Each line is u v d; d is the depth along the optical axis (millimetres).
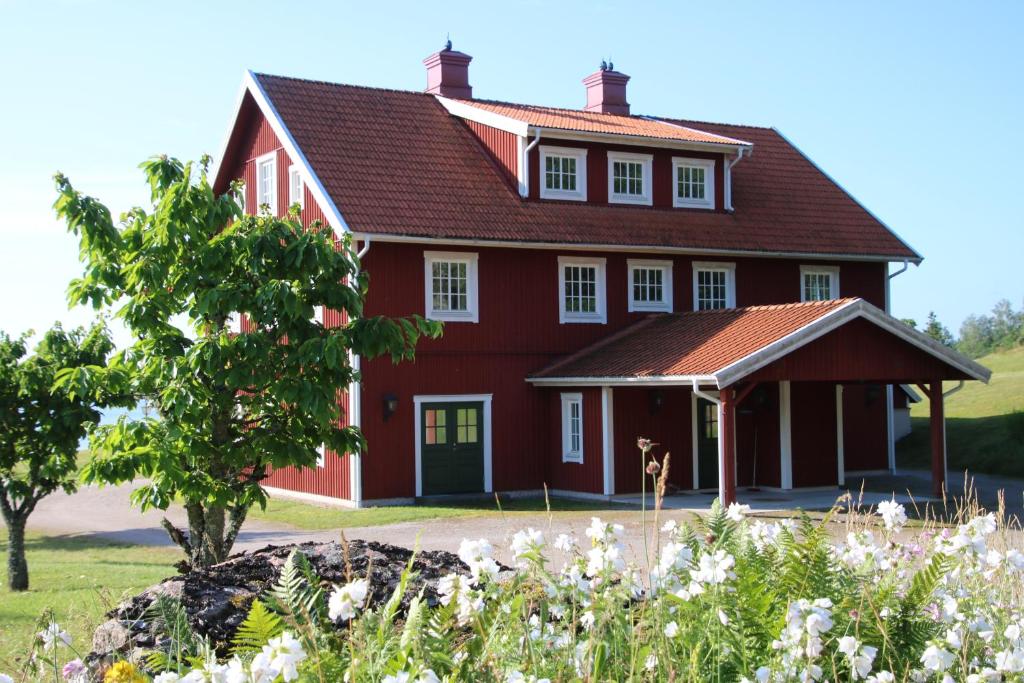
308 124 24891
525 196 25156
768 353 19906
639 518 18719
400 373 23094
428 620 4254
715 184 27984
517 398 24438
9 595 13000
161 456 10828
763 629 4508
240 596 6211
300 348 11539
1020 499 22109
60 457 14258
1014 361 46750
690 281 26812
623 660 4418
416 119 26672
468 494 23766
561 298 25141
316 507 22984
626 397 23453
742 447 25344
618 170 26641
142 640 5762
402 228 22516
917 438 33188
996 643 5074
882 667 4629
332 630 4602
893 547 5539
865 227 29656
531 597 4660
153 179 12109
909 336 21422
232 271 11992
